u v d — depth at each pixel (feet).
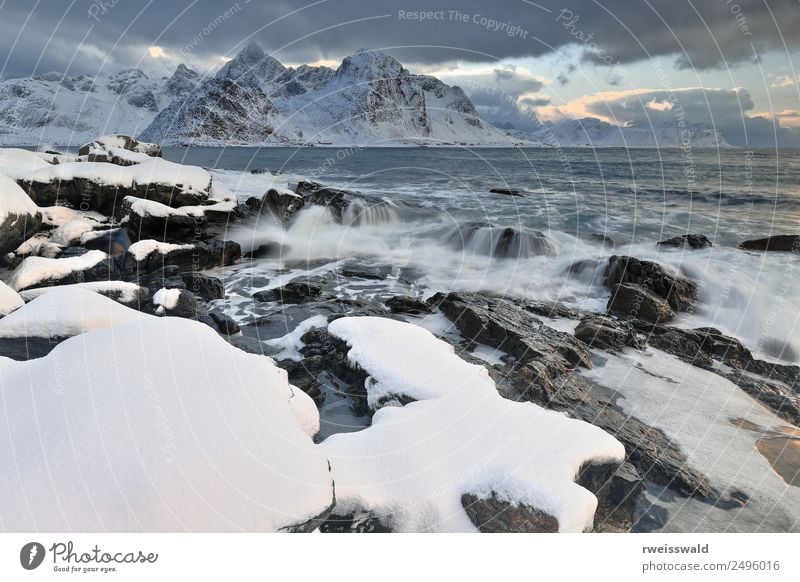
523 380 18.69
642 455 15.17
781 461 15.34
